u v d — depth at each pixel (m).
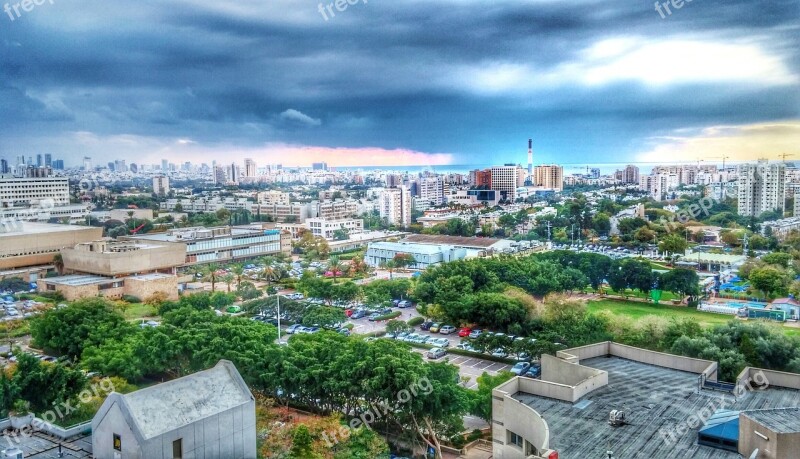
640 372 102.38
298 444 94.81
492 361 174.75
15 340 198.25
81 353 162.75
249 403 85.75
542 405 87.62
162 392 80.12
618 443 75.44
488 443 120.19
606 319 173.38
